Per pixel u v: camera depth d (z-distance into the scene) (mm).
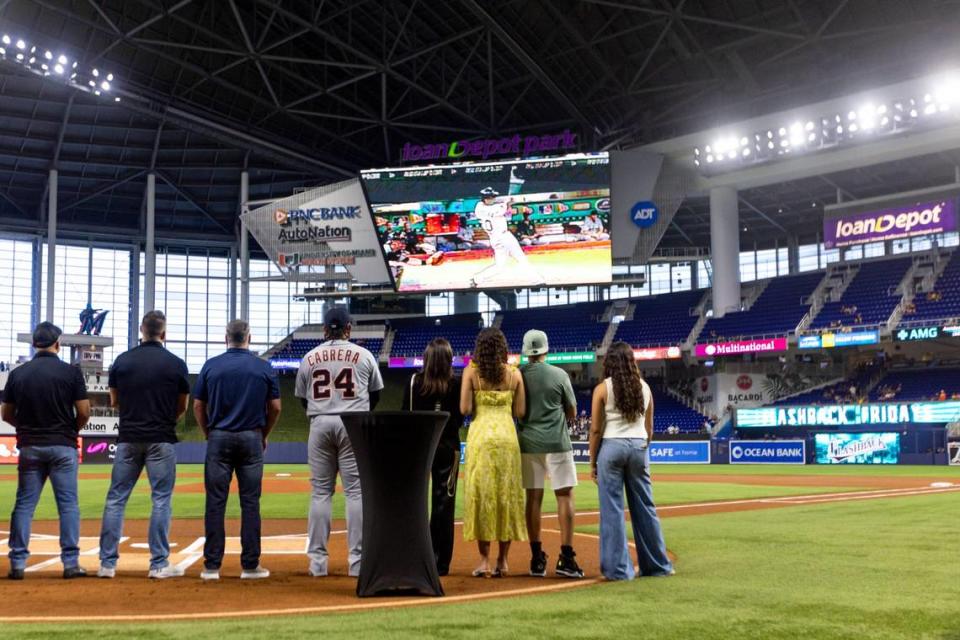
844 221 46750
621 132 46094
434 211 40875
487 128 46625
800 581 6293
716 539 9391
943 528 10211
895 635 4516
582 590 6031
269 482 25359
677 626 4738
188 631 4688
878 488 19797
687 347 46312
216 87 43500
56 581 7012
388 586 6031
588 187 40094
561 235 40156
